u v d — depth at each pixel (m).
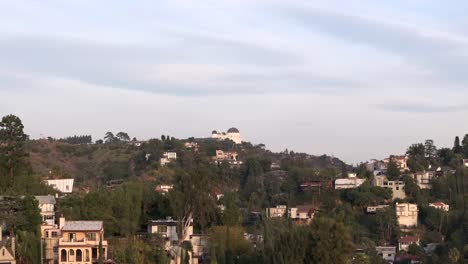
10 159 168.88
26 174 174.62
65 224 142.25
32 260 131.62
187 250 151.00
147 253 143.88
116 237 156.50
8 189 157.75
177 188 171.50
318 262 142.75
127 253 139.12
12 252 127.31
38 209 145.62
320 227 146.50
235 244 159.75
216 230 163.75
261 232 182.75
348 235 147.12
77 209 158.12
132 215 164.38
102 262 131.12
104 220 157.00
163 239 159.25
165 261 143.12
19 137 171.12
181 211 168.62
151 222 166.75
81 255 137.38
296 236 144.50
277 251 143.38
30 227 142.12
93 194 164.00
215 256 146.25
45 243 138.00
